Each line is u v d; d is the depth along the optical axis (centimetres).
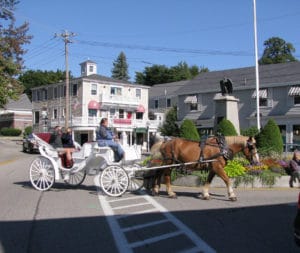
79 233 897
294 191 1550
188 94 5656
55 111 7044
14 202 1273
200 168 1359
